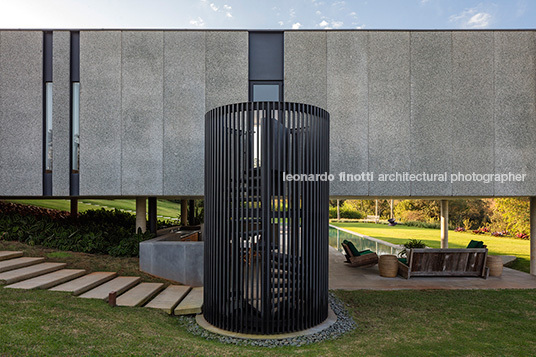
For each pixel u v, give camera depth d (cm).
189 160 898
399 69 901
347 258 1106
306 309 554
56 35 901
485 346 480
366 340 502
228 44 905
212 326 562
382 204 4569
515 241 1870
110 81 898
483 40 898
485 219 3297
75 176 904
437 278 919
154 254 828
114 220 1369
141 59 901
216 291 561
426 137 895
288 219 550
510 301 699
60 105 895
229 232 551
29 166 889
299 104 559
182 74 901
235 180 547
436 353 455
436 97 898
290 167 548
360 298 719
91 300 576
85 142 892
